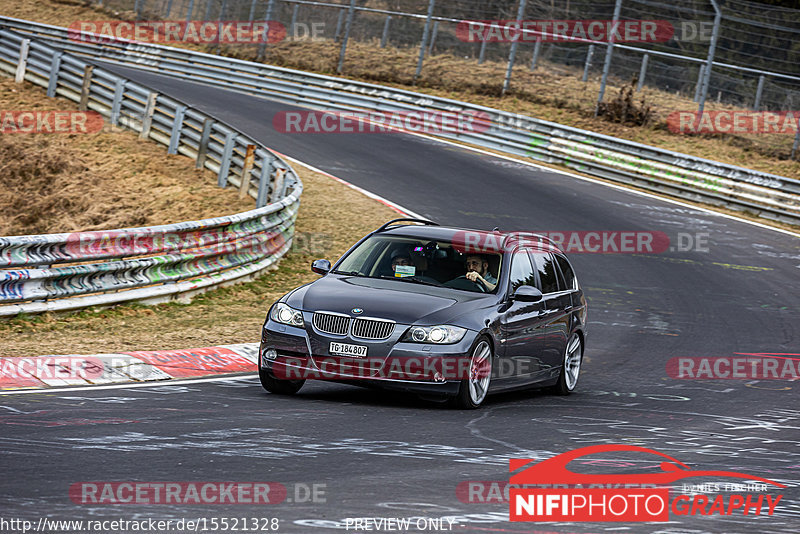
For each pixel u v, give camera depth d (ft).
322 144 350.64
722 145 406.41
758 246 280.51
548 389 131.13
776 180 326.03
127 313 155.84
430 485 71.26
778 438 103.40
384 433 89.92
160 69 472.03
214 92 424.46
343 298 106.63
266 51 518.78
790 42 477.36
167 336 140.15
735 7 492.13
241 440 82.38
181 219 240.53
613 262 246.88
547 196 308.40
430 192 297.74
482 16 535.60
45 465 69.62
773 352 171.63
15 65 337.72
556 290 128.88
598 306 204.44
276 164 243.60
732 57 485.97
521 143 372.58
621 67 487.61
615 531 62.85
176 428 85.66
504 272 117.80
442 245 120.26
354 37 534.78
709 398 129.80
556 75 488.02
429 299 108.06
